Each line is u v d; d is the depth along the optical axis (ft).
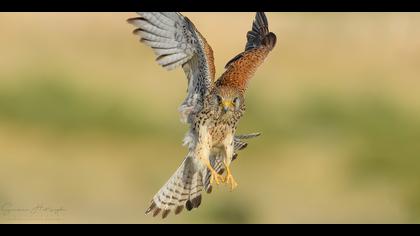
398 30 84.43
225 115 31.19
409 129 68.95
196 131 31.42
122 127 65.92
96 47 79.77
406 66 81.51
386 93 76.89
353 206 57.06
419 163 62.90
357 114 72.02
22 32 80.59
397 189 59.47
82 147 62.90
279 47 81.87
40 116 65.77
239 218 53.67
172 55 30.63
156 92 73.26
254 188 58.23
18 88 69.10
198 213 52.90
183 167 32.71
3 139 62.54
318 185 59.47
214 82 31.53
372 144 65.67
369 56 81.82
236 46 76.02
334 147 65.92
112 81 74.28
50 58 76.43
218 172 33.04
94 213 52.54
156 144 64.49
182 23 30.32
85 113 66.59
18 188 54.65
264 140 66.74
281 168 61.93
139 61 78.43
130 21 30.12
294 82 77.56
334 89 77.05
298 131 69.00
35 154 60.80
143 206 54.29
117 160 61.36
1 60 74.59
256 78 76.48
